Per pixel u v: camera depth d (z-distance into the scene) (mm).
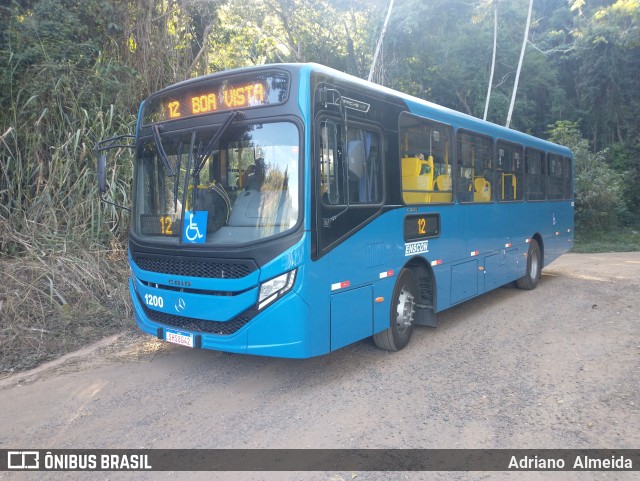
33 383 5129
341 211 4816
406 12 18609
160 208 5320
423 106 6418
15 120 8383
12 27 8961
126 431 4078
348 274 4938
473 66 22391
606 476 3402
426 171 6434
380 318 5508
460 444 3824
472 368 5484
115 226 8875
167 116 5305
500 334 6848
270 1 18203
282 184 4508
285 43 19578
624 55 25875
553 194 11328
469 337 6711
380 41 15922
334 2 18938
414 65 20250
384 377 5223
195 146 4965
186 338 4840
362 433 3998
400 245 5816
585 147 22359
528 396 4703
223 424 4176
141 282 5387
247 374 5340
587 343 6340
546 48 27594
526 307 8539
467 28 21812
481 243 7906
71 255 7777
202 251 4676
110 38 10617
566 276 11883
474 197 7711
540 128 27375
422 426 4113
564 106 26484
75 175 8578
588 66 26172
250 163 4676
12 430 4125
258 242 4414
